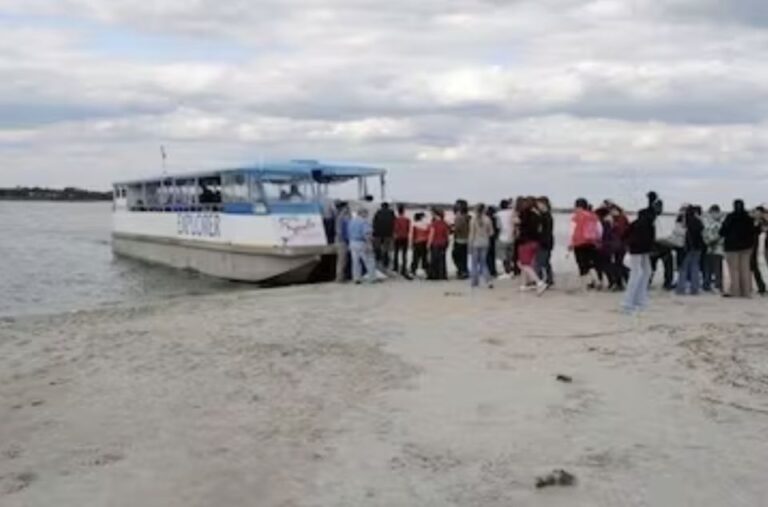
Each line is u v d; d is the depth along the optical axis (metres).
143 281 32.44
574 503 6.27
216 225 30.20
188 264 33.41
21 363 12.80
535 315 15.80
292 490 6.79
